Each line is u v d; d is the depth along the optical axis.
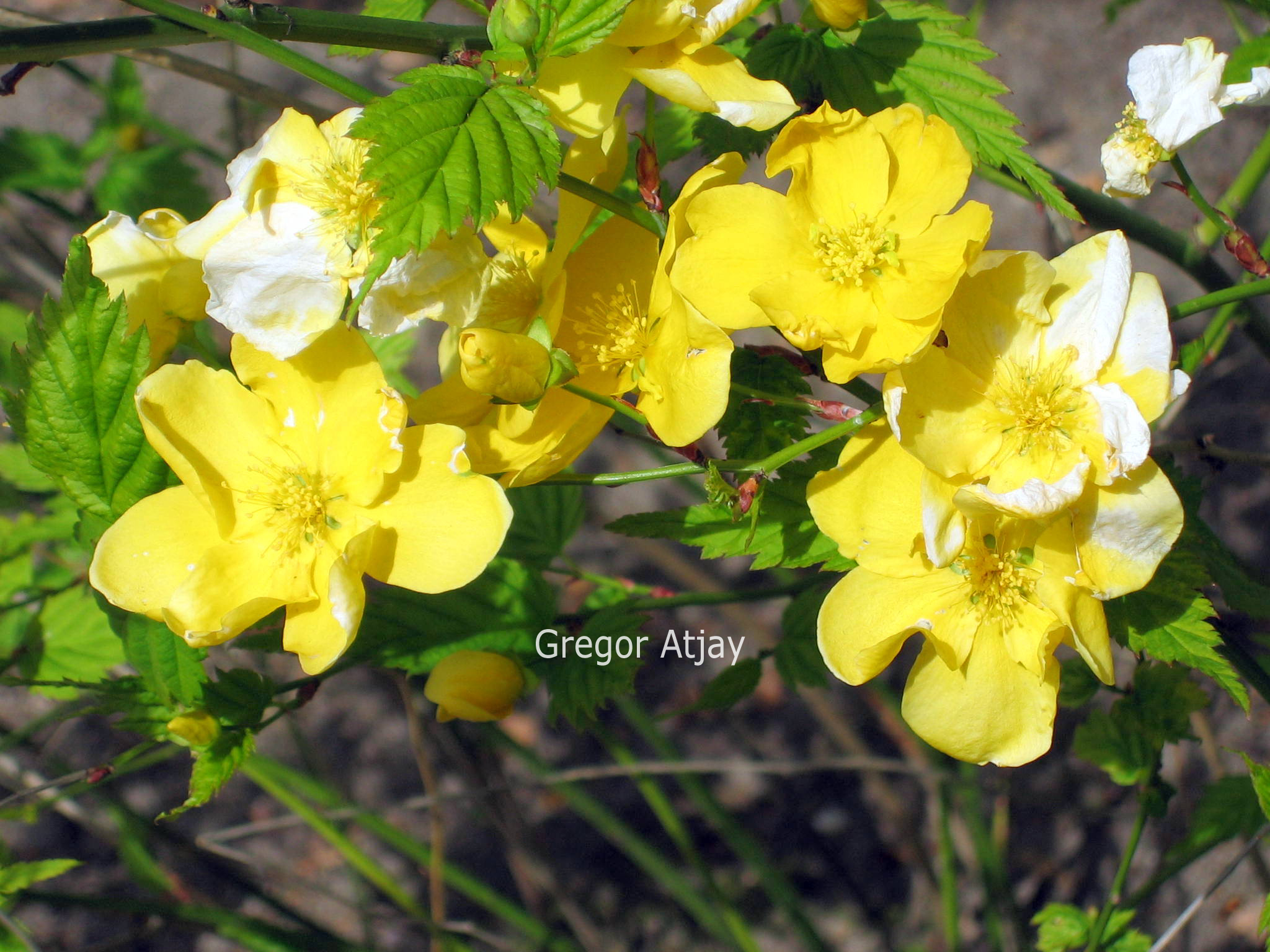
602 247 0.30
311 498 0.30
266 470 0.30
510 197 0.27
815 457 0.30
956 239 0.28
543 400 0.29
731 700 0.35
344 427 0.30
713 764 0.40
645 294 0.30
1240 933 0.50
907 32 0.31
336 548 0.30
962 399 0.29
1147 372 0.28
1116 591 0.28
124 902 0.39
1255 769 0.29
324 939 0.41
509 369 0.28
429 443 0.29
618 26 0.28
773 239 0.29
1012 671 0.29
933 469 0.28
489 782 0.42
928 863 0.53
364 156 0.29
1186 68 0.30
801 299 0.28
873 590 0.29
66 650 0.36
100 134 0.43
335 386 0.30
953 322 0.29
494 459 0.30
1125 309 0.28
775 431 0.31
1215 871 0.52
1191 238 0.35
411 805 0.40
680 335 0.28
